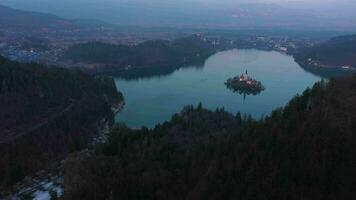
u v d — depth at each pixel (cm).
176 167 11356
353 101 11844
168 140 13838
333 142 9981
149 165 11506
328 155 9700
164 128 15312
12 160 14088
